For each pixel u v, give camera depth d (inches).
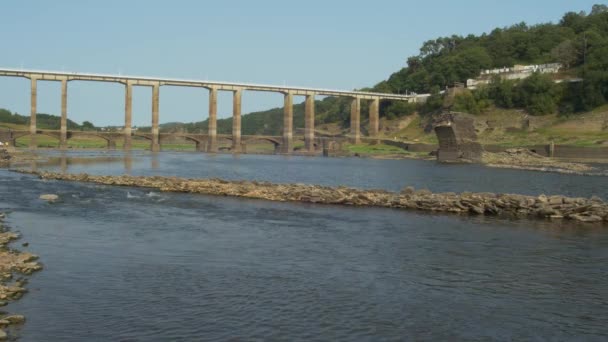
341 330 783.1
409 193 2303.2
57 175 3228.3
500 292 987.3
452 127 6658.5
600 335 791.7
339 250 1307.8
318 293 951.6
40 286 954.1
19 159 5241.1
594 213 1857.8
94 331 757.3
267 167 5315.0
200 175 3912.4
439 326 810.2
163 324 789.2
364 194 2255.2
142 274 1051.9
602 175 4667.8
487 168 5629.9
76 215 1791.3
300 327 790.5
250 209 2006.6
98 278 1016.2
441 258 1242.6
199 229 1566.2
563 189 3277.6
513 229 1647.4
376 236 1503.4
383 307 887.1
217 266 1126.4
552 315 871.1
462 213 1977.1
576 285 1039.6
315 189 2455.7
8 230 1488.7
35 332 746.8
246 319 816.3
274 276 1056.2
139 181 2923.2
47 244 1307.8
